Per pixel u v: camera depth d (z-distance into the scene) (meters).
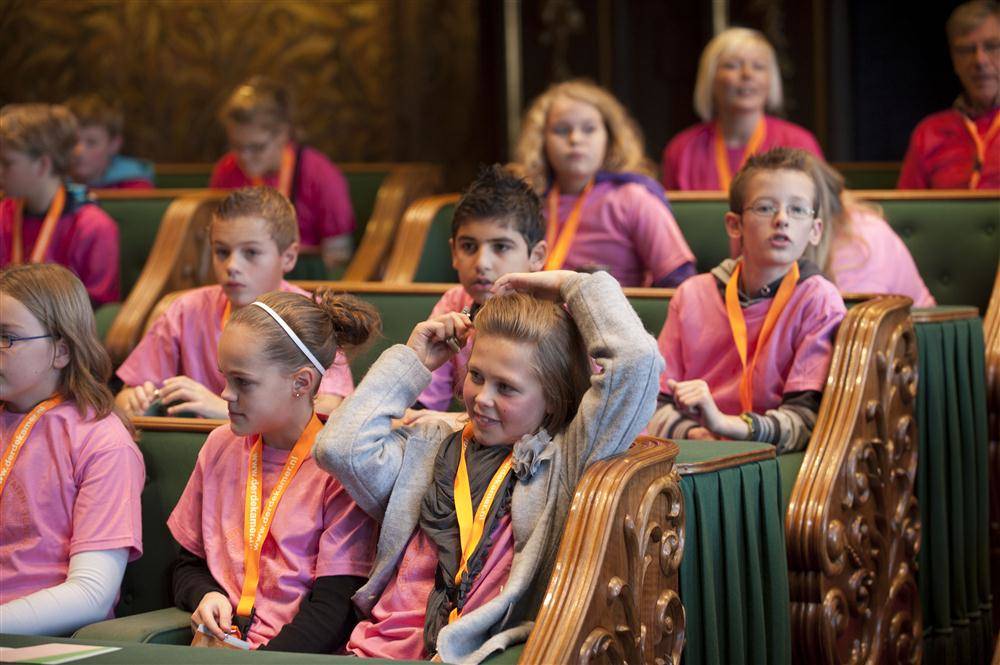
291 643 6.60
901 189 15.77
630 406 6.29
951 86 21.11
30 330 7.54
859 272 11.29
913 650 9.31
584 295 6.56
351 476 6.69
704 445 7.79
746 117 15.13
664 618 6.45
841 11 19.55
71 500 7.51
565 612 5.75
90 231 13.79
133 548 7.51
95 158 18.81
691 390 8.70
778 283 9.45
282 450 7.31
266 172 17.78
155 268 13.80
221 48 23.67
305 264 17.47
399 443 6.88
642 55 20.48
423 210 13.98
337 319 7.33
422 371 6.91
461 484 6.59
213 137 23.86
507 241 8.73
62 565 7.46
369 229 17.67
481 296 8.78
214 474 7.41
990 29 14.93
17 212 13.88
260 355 7.02
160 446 7.96
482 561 6.37
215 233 9.38
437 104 22.78
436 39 22.70
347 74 23.22
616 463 6.20
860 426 8.77
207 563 7.28
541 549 6.27
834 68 19.56
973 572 10.28
